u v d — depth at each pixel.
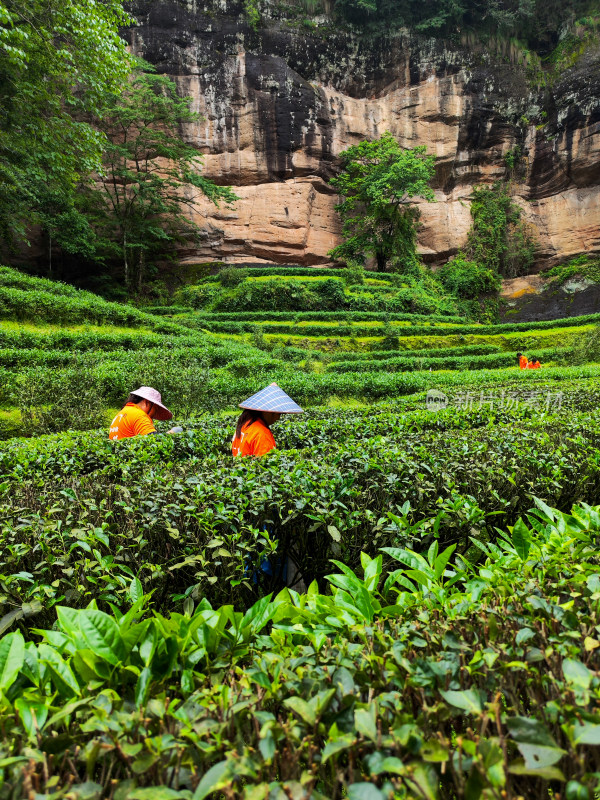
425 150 42.62
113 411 12.84
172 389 12.79
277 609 1.63
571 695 1.10
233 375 18.00
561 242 45.06
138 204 40.28
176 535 2.46
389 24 45.78
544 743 0.94
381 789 0.96
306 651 1.44
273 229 44.66
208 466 3.85
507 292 45.31
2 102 19.52
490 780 0.89
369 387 17.56
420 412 7.00
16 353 15.65
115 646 1.32
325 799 0.92
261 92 43.75
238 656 1.49
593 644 1.23
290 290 38.59
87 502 2.91
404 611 1.68
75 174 23.97
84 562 2.29
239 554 2.43
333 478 3.01
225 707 1.17
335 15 45.72
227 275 40.69
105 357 16.52
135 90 37.44
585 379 16.52
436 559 1.97
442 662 1.26
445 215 46.97
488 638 1.38
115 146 37.66
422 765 0.92
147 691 1.19
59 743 1.06
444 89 45.38
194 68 42.91
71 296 25.95
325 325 35.56
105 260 41.56
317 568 2.95
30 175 23.11
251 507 2.74
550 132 45.25
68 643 1.44
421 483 3.04
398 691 1.26
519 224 46.03
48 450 4.91
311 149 44.91
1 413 11.88
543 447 4.03
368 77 46.56
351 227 46.69
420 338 34.16
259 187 44.69
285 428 5.94
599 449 3.81
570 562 1.94
